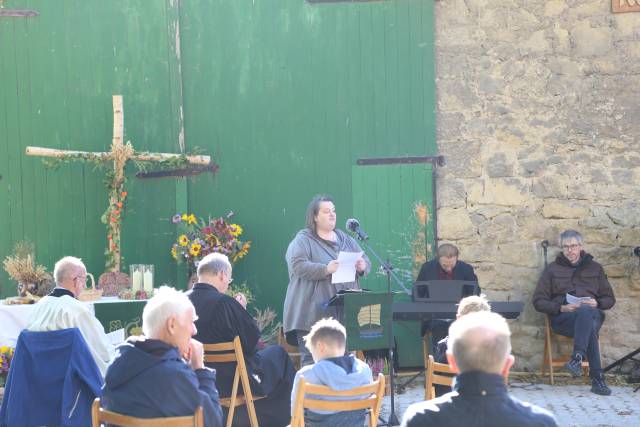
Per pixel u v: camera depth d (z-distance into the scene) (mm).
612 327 8117
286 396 5586
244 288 8297
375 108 8258
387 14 8234
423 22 8203
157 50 8336
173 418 3418
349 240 6641
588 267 7859
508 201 8188
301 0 8305
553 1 8133
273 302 8336
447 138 8227
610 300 7734
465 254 8211
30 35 8281
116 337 5918
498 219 8188
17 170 8281
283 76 8328
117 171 7934
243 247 8180
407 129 8234
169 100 8344
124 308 7215
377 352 7352
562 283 7848
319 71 8297
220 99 8367
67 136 8297
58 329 5023
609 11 8102
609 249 8117
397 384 7730
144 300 7293
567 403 7039
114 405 3568
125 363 3564
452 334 2764
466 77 8211
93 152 8117
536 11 8148
